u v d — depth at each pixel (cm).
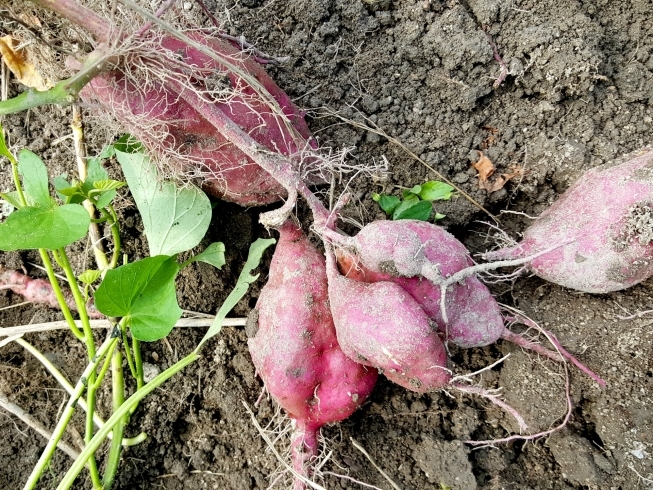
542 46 45
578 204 41
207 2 48
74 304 49
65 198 45
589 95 46
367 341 34
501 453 43
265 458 46
